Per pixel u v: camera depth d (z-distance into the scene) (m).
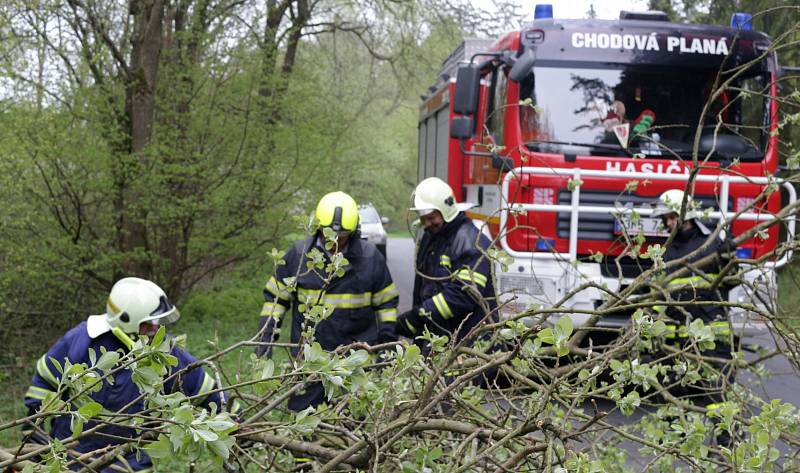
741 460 2.49
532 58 8.02
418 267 5.48
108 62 10.48
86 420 2.09
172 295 11.33
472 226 5.27
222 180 11.03
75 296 10.05
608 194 7.89
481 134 9.18
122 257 9.88
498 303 4.18
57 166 9.32
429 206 5.18
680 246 6.10
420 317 5.17
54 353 3.63
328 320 5.01
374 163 13.68
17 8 8.70
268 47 11.28
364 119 14.09
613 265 7.92
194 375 3.63
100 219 10.20
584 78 8.18
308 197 11.47
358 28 17.03
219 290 12.62
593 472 2.42
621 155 8.02
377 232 18.33
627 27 8.32
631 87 8.22
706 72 8.30
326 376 2.24
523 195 7.88
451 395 3.03
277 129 11.16
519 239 7.76
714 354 5.41
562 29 8.27
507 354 2.91
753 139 8.15
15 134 8.52
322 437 3.10
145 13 10.21
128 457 3.38
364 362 2.25
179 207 10.32
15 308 9.48
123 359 2.17
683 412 3.57
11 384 8.12
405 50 17.23
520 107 8.09
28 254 9.09
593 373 2.81
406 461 2.77
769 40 8.42
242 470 2.81
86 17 9.87
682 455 2.87
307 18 13.42
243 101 11.28
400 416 3.17
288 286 3.47
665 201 4.95
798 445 3.21
